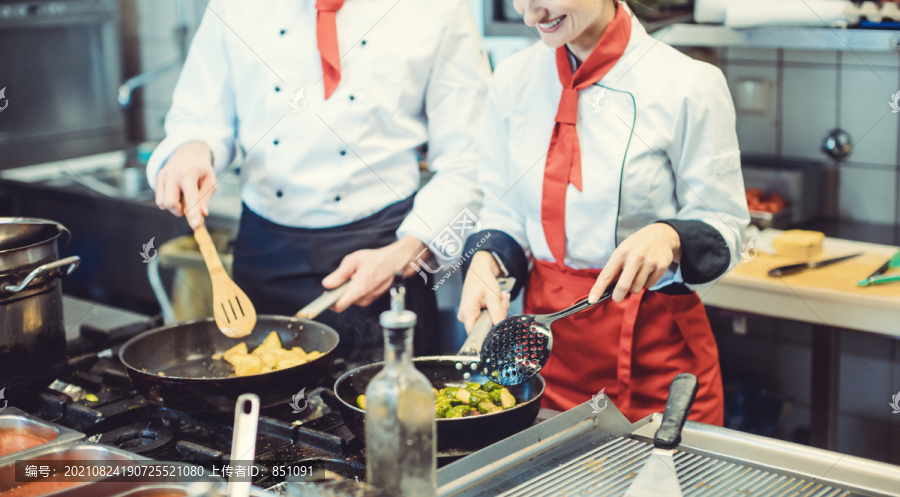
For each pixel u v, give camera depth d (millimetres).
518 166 1671
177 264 2949
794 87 2666
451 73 1915
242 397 1021
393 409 897
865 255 2359
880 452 2475
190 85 1966
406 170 1939
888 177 2557
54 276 1412
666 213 1588
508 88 1691
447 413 1180
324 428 1261
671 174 1573
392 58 1846
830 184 2660
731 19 2322
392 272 1734
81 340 1686
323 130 1845
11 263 1334
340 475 1135
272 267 1927
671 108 1511
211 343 1516
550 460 1090
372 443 916
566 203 1598
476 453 1051
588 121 1570
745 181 2664
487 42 3018
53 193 3436
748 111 2770
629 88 1534
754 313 2232
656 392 1583
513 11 2779
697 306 1591
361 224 1890
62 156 3969
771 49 2676
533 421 1188
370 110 1841
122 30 4145
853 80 2557
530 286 1703
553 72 1620
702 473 1061
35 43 3775
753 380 2701
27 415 1266
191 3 3848
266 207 1927
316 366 1327
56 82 3893
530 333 1264
